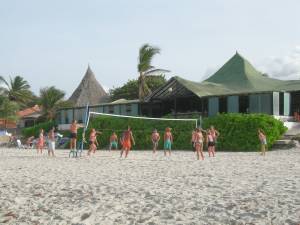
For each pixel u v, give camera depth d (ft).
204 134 111.55
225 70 170.81
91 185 38.83
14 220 26.61
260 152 100.27
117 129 132.57
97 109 157.69
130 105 150.00
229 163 62.80
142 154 92.99
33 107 287.07
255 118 109.70
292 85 140.05
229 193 32.60
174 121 123.13
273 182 38.34
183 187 36.52
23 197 33.86
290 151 95.96
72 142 82.53
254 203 28.25
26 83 264.72
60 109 167.02
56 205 30.42
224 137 113.19
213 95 129.39
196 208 27.50
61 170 53.47
